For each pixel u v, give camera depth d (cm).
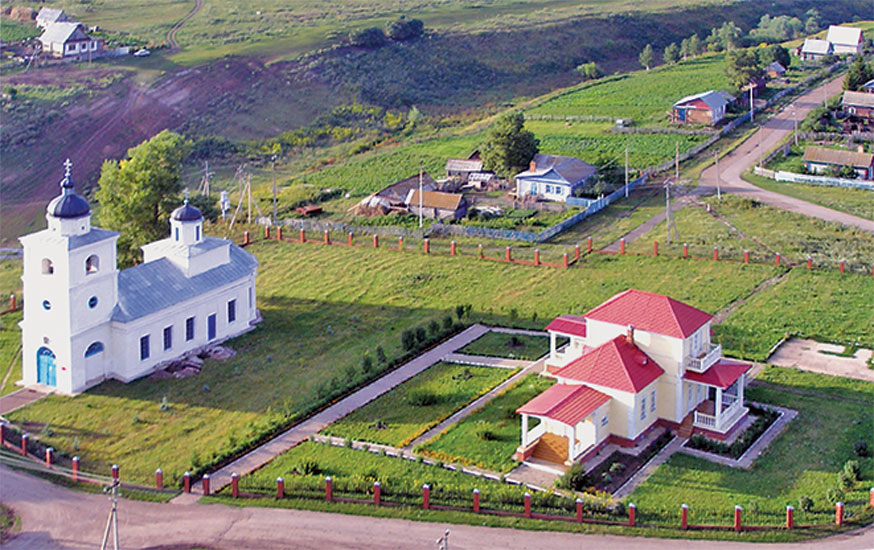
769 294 9512
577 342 7775
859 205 12494
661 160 15012
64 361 7712
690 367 6888
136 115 18100
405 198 12962
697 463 6450
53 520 6038
